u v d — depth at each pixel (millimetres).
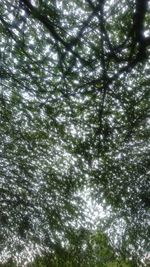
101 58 9375
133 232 17188
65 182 17547
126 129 13555
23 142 17234
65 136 15969
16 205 18141
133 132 13758
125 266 18500
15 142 17312
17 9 9883
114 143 14148
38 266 19266
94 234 18359
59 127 15594
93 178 16562
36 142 17125
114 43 11773
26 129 16734
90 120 13812
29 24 11922
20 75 13180
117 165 15531
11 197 18125
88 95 12273
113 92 12117
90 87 10789
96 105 12984
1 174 17938
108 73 11344
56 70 11500
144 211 16297
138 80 12672
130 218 16797
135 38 8125
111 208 17125
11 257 18875
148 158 15148
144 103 13117
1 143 17359
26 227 18281
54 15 10398
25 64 12562
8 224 18203
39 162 17906
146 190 15680
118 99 12359
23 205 18234
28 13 9641
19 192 18250
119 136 13914
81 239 18703
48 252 18906
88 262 18828
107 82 9805
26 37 12148
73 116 14148
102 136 13914
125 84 12195
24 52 11820
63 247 18906
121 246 17781
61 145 16547
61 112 14141
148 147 14836
